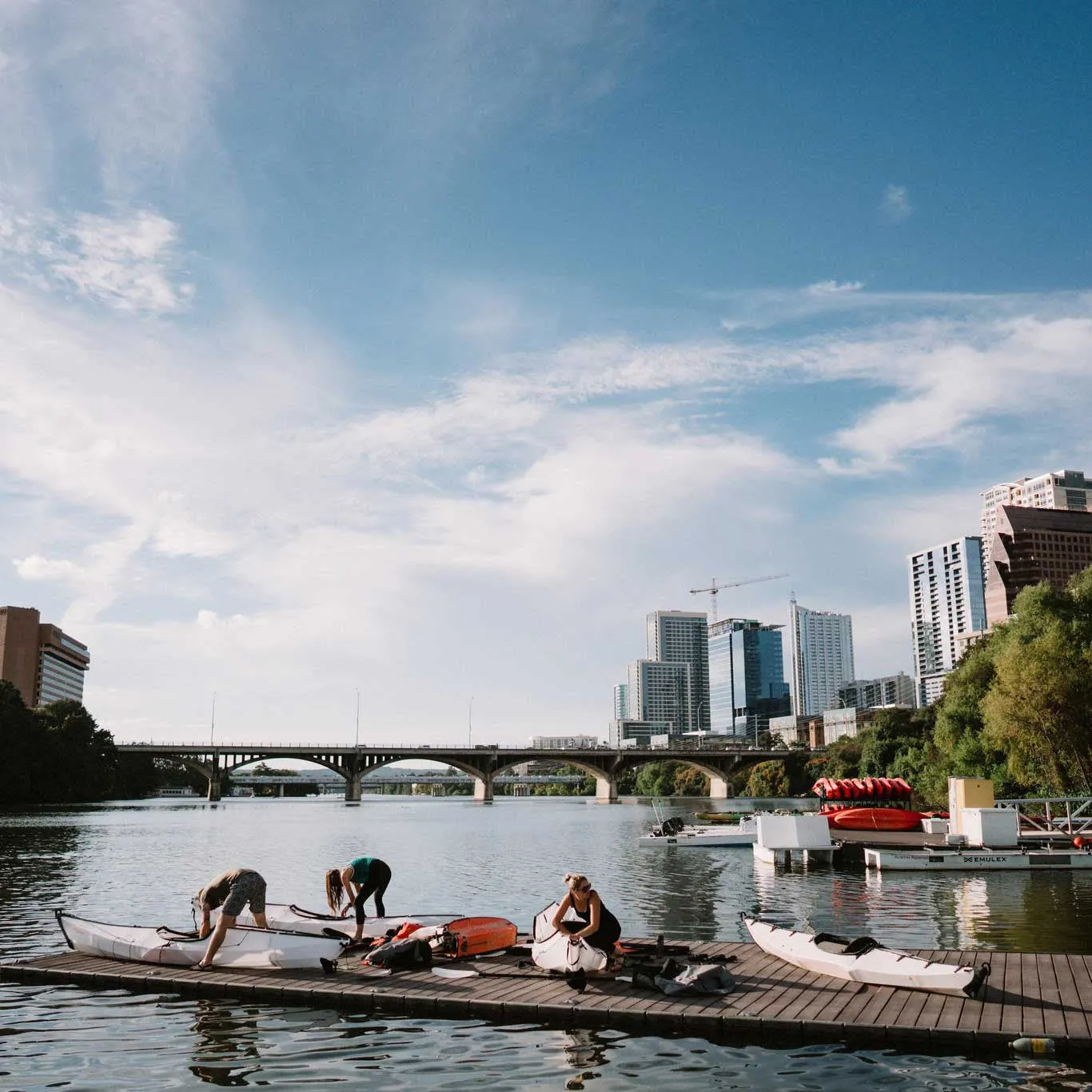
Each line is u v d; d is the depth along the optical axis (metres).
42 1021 14.37
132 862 46.44
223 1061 12.48
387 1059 12.48
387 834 74.06
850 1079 11.45
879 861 38.72
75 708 153.25
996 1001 13.91
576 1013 13.92
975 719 72.38
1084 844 40.88
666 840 56.22
